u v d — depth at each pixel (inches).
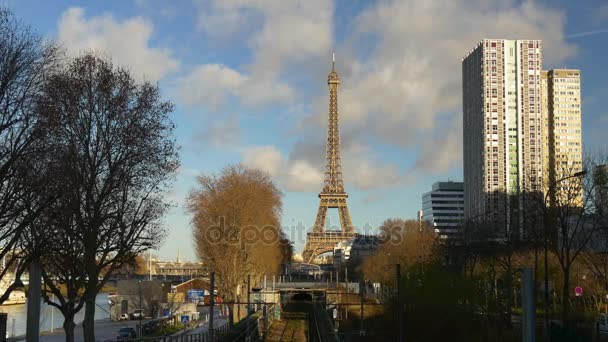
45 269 1945.1
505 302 2758.4
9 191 1581.0
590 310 3193.9
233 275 4109.3
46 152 1647.4
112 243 2078.0
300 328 4340.6
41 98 1651.1
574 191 2655.0
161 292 5211.6
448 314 2583.7
